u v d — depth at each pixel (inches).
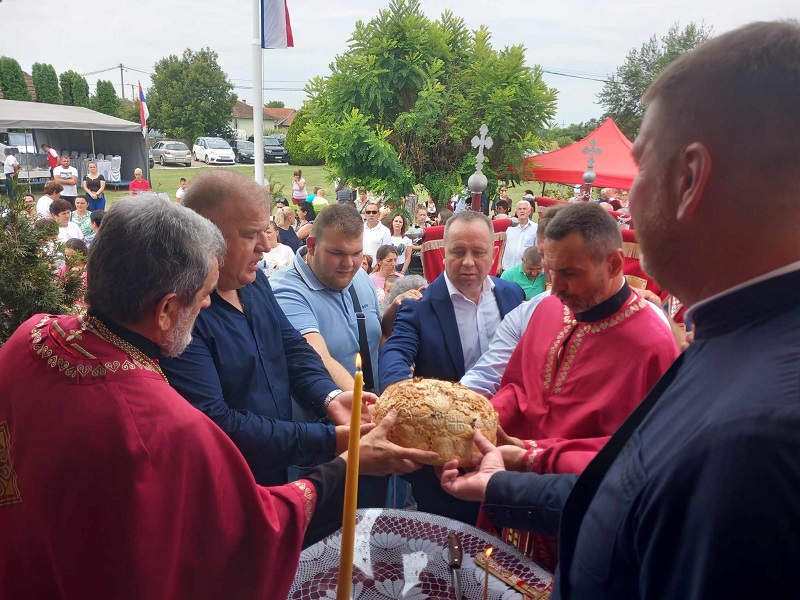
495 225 217.3
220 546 49.0
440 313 103.3
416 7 335.9
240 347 75.5
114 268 46.4
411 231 334.6
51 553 44.5
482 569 60.1
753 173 27.7
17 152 860.0
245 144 1505.9
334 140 340.2
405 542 64.4
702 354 30.7
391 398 66.7
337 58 338.0
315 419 93.0
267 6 307.9
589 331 75.4
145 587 43.9
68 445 43.8
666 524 27.0
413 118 333.1
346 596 38.7
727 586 24.0
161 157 1384.1
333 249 98.0
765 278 28.5
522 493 54.7
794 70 27.1
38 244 82.7
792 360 25.5
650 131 32.2
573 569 35.0
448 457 62.4
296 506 54.7
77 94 1840.6
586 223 71.2
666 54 1079.6
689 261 31.4
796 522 22.9
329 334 102.3
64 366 45.9
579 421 72.9
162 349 50.9
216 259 53.0
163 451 45.3
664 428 30.1
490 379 92.4
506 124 351.6
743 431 24.3
